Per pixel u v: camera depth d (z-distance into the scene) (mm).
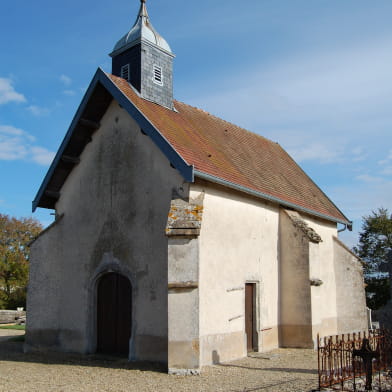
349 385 8586
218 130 17516
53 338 14219
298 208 16609
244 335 13258
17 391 9078
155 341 11977
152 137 12203
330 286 18953
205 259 11992
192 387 9133
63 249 14602
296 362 12203
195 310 10602
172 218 11125
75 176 14789
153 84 15133
